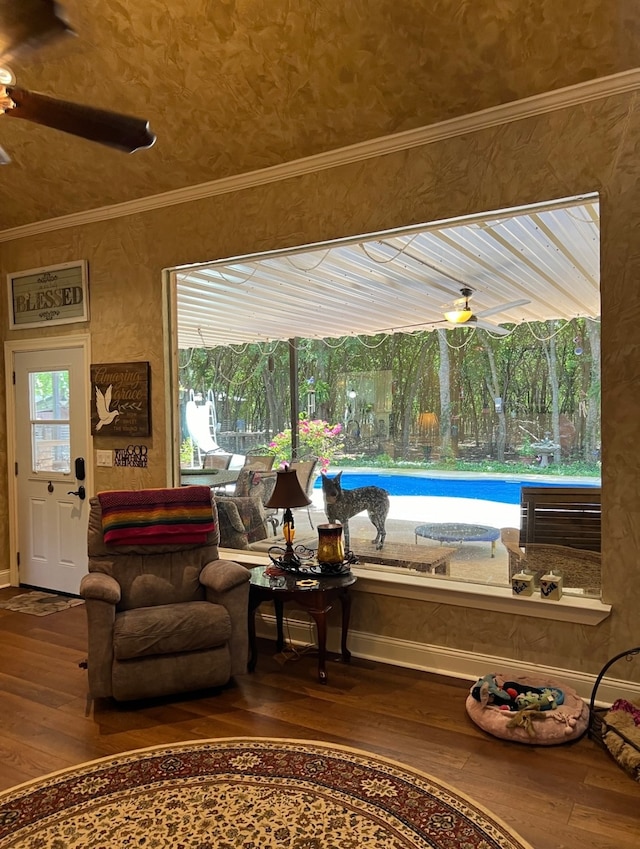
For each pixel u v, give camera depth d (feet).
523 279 15.81
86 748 8.58
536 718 8.70
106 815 7.13
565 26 8.61
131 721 9.34
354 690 10.27
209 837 6.74
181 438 14.75
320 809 7.18
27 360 16.12
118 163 13.02
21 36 6.00
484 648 10.46
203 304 16.49
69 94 11.71
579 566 10.32
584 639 9.66
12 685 10.67
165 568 11.32
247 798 7.39
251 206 12.32
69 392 15.40
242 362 15.48
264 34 9.82
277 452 14.94
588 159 9.29
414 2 8.81
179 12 9.87
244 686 10.48
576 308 12.78
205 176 12.59
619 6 8.20
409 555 12.37
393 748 8.48
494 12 8.69
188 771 7.96
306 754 8.32
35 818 7.09
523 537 10.96
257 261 13.08
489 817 7.02
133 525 11.21
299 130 11.12
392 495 12.95
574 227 11.25
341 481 13.79
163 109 11.58
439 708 9.61
